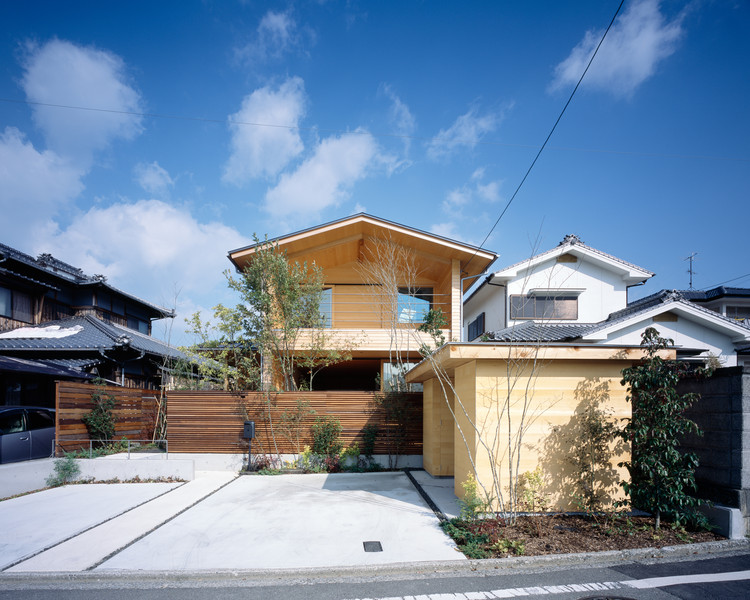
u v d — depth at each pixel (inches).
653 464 191.5
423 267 529.7
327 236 481.7
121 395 418.3
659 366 200.5
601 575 159.2
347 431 363.6
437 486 294.0
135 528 211.5
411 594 146.6
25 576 159.6
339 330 461.1
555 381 233.5
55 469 308.5
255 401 364.2
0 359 414.0
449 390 327.6
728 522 189.9
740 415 195.0
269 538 196.9
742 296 567.8
